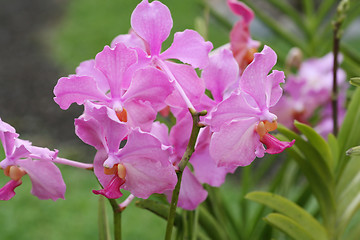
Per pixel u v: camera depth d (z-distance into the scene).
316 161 0.59
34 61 2.83
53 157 0.46
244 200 0.78
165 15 0.48
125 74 0.46
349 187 0.64
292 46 1.07
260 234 0.71
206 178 0.51
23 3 3.54
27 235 1.47
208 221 0.64
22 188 1.68
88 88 0.46
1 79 2.68
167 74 0.48
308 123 0.84
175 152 0.50
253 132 0.47
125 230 1.49
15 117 2.36
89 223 1.53
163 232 1.49
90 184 1.76
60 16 3.32
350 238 0.67
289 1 3.14
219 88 0.50
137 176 0.46
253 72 0.45
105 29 3.02
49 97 2.52
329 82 0.82
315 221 0.61
